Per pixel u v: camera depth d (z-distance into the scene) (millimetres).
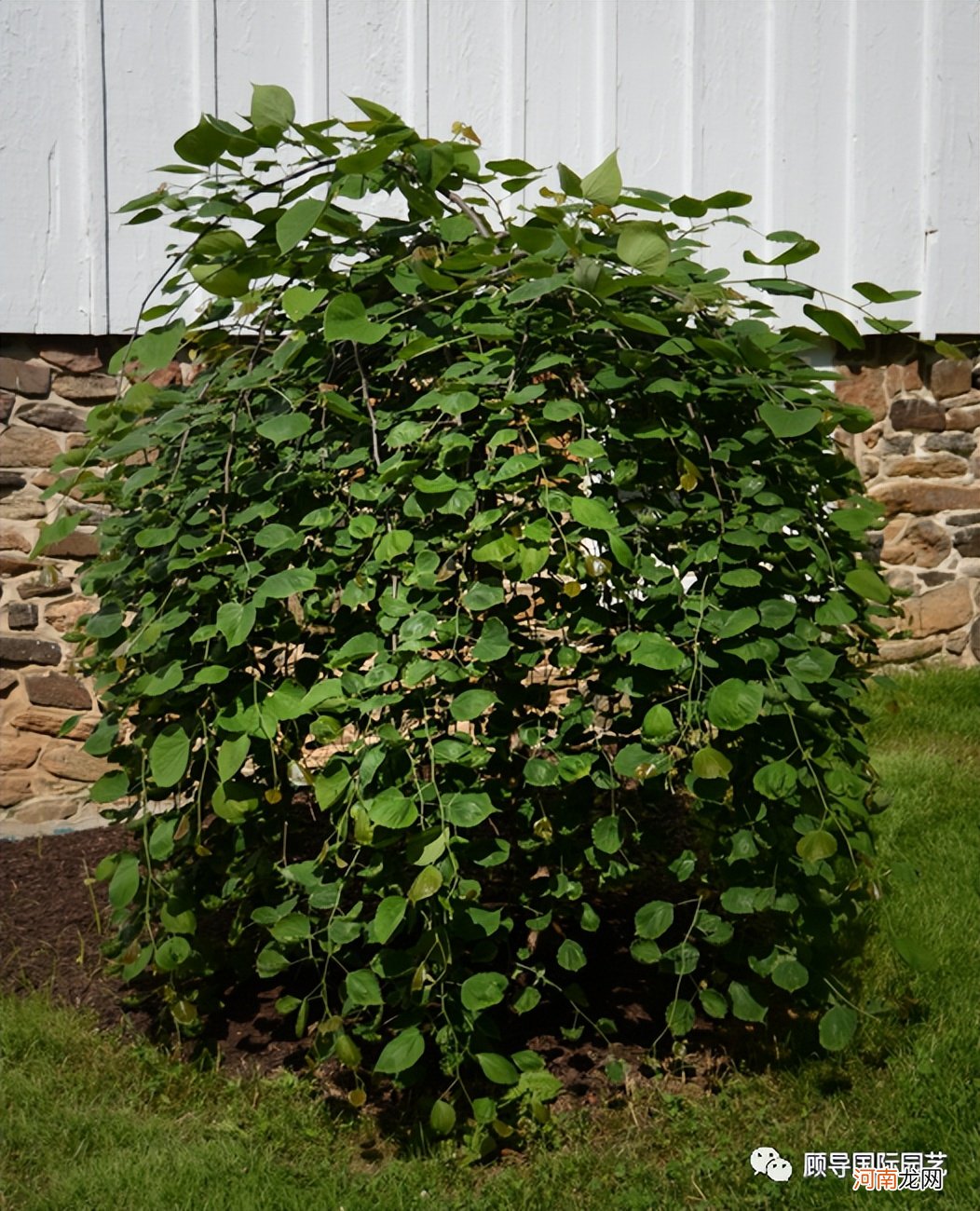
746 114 5305
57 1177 2533
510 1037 2971
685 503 2650
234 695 2643
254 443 2889
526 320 2658
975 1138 2547
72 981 3328
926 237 5723
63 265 4414
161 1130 2684
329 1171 2555
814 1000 2701
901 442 5824
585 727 2613
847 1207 2406
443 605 2572
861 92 5516
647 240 2477
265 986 3246
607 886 2957
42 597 4500
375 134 2637
